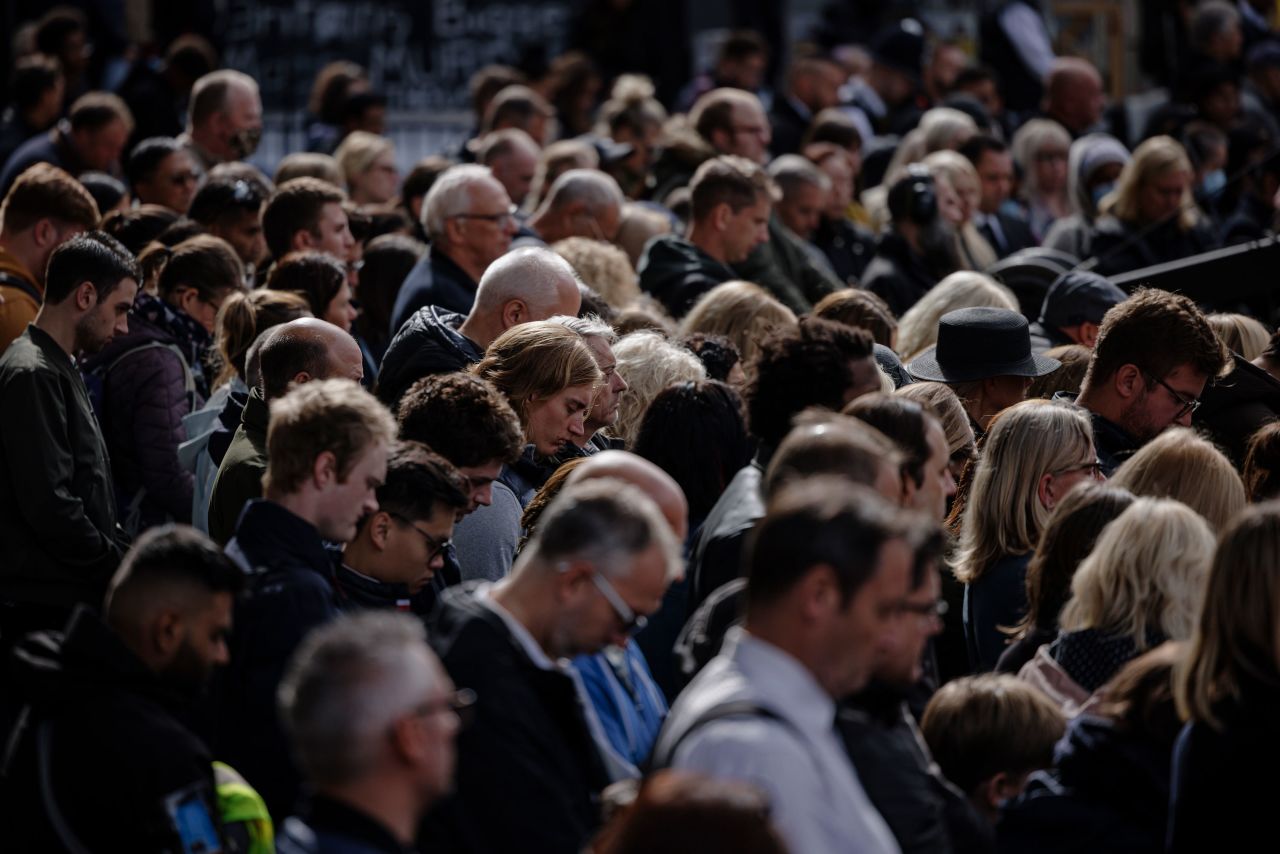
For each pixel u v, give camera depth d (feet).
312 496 44.78
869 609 34.37
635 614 38.75
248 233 84.89
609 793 36.24
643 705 45.83
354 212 85.87
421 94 158.92
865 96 149.59
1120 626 46.62
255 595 43.42
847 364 49.08
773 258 94.07
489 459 51.67
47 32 134.62
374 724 32.60
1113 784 41.93
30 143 109.60
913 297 98.07
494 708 37.96
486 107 137.90
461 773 37.83
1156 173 106.11
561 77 141.79
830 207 116.16
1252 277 99.30
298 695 33.06
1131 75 185.57
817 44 167.53
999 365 67.41
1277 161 110.32
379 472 45.52
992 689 44.14
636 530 38.55
